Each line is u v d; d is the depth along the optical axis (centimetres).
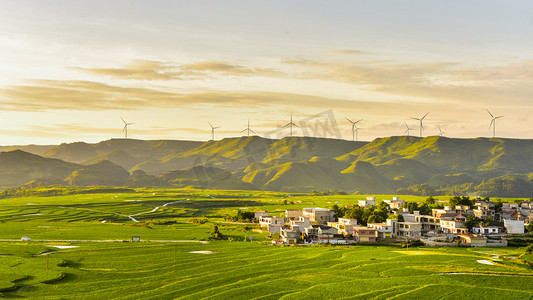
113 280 13025
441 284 12069
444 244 18400
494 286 11975
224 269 14188
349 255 16012
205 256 16112
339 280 12762
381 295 11319
